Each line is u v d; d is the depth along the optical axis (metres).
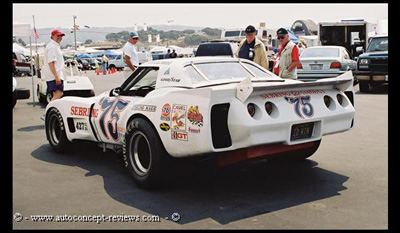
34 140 7.66
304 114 4.60
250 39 7.77
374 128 8.41
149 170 4.78
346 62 13.80
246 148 4.39
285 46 7.29
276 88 4.40
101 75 33.59
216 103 4.26
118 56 47.03
